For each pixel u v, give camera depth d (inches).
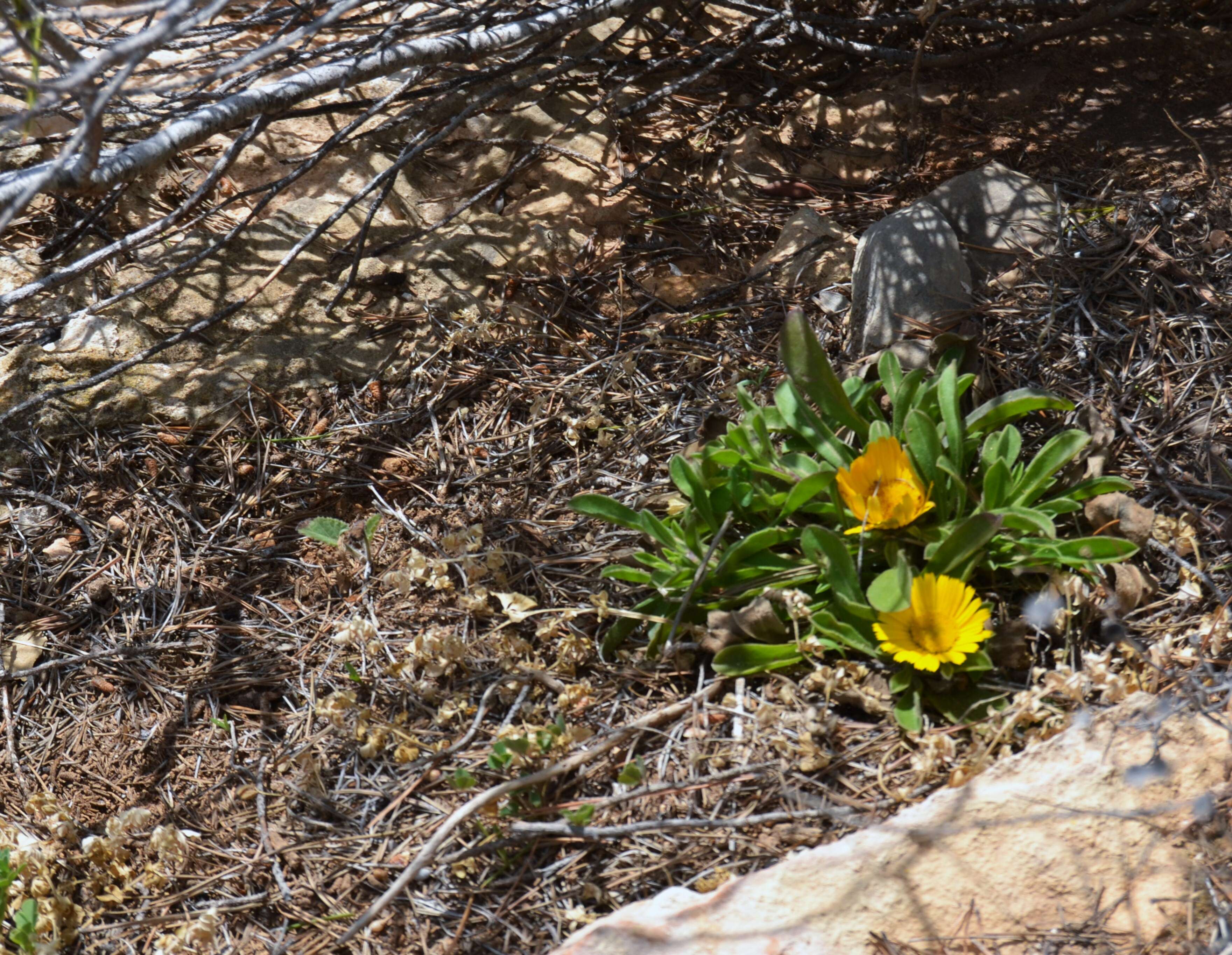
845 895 41.9
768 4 55.5
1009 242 50.3
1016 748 43.4
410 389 50.2
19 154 52.0
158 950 42.7
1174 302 48.7
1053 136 53.5
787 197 53.3
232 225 52.4
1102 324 48.8
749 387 49.0
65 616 47.3
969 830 42.2
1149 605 44.8
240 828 44.3
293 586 47.6
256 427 49.6
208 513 48.8
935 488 45.3
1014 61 55.6
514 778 43.9
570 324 51.2
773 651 44.4
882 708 43.8
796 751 43.5
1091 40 55.9
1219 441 46.8
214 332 50.7
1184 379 47.8
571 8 50.5
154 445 49.4
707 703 44.4
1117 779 42.5
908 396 46.2
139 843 44.3
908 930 41.6
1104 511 45.1
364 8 55.0
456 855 42.9
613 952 41.6
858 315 49.6
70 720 46.0
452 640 45.1
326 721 45.4
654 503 47.1
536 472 48.7
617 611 45.2
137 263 51.4
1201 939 41.3
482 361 50.4
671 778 43.7
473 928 42.8
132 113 51.5
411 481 48.8
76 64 41.6
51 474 49.0
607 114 54.7
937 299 49.2
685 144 54.6
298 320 50.9
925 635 43.8
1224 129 52.7
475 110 50.9
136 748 45.5
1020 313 48.9
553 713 44.8
